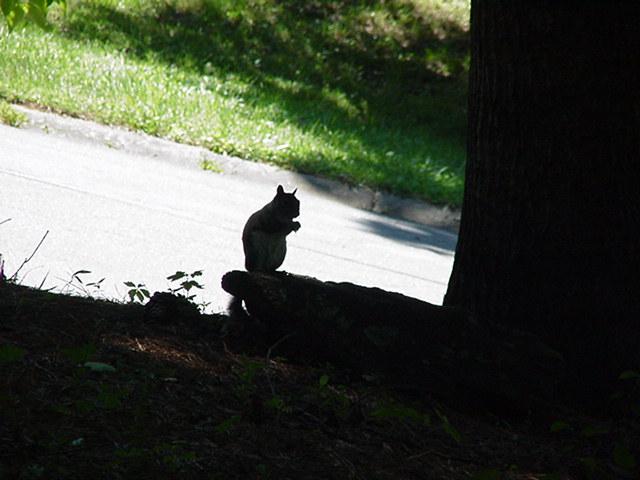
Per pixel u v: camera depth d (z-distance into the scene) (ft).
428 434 28.60
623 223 34.58
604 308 34.73
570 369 34.83
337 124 95.25
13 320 30.14
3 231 49.67
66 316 31.68
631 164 34.45
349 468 24.86
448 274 62.08
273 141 81.97
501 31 35.09
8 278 38.93
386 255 63.41
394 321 32.27
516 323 35.22
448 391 31.73
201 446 24.23
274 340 32.78
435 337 32.24
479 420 31.37
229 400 27.68
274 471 23.76
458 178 87.25
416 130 102.06
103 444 23.29
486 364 32.07
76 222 53.98
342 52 113.70
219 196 68.03
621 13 33.78
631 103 34.19
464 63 117.50
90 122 75.72
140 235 54.54
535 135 34.78
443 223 78.23
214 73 98.78
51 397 25.13
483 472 23.44
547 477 25.44
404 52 117.19
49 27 44.11
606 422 33.45
